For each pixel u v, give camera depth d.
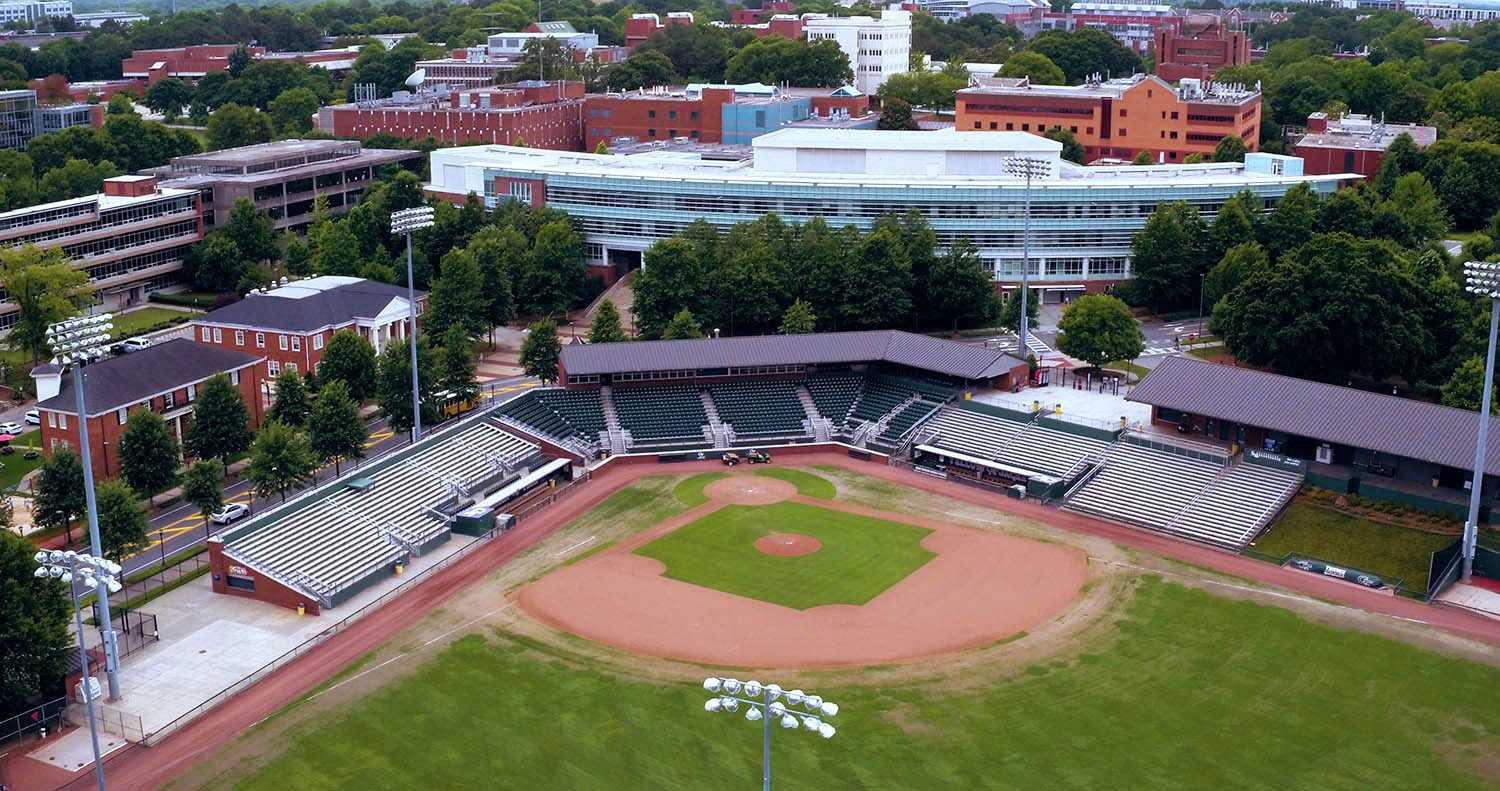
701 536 134.12
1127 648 108.38
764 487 148.62
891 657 107.00
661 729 95.62
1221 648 108.44
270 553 120.75
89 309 196.00
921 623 113.50
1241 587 120.56
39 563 99.19
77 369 102.50
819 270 193.75
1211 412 142.38
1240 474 138.75
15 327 190.62
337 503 131.25
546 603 117.94
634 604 117.69
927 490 147.62
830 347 168.12
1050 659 106.50
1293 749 93.06
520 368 190.50
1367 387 173.00
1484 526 126.25
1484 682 102.75
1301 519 131.50
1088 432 150.38
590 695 100.75
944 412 160.75
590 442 158.12
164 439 138.75
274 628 112.94
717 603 117.88
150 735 95.81
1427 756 92.38
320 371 167.38
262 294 187.88
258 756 92.88
